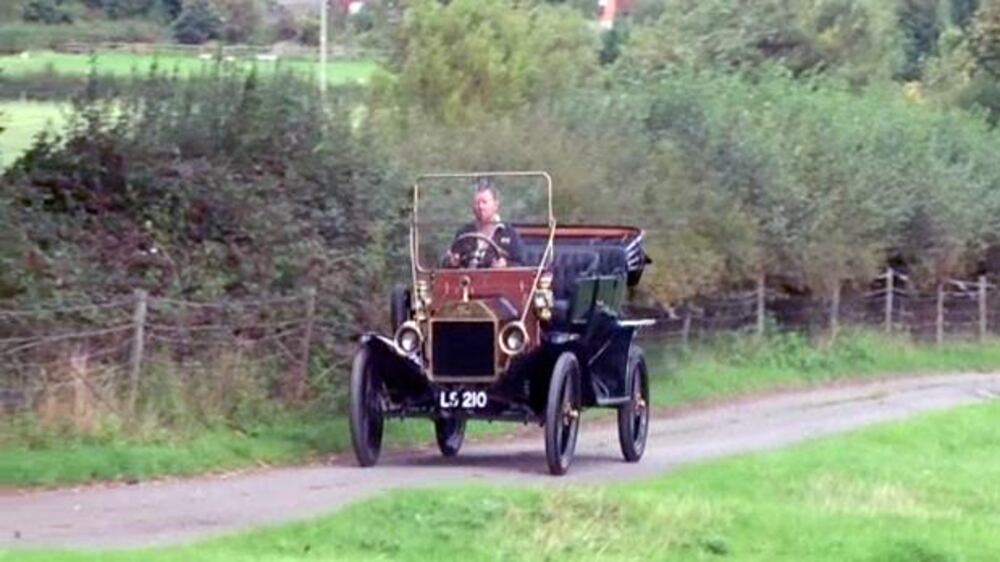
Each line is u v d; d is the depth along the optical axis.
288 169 30.27
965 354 56.66
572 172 37.22
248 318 27.12
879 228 53.53
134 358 24.55
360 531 17.42
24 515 18.75
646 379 26.48
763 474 23.62
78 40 34.56
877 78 74.75
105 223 27.73
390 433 26.98
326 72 44.59
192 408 24.95
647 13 77.50
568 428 23.64
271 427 25.75
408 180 31.73
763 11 72.94
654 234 40.53
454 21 59.06
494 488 19.09
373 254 29.78
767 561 17.80
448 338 23.30
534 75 58.69
